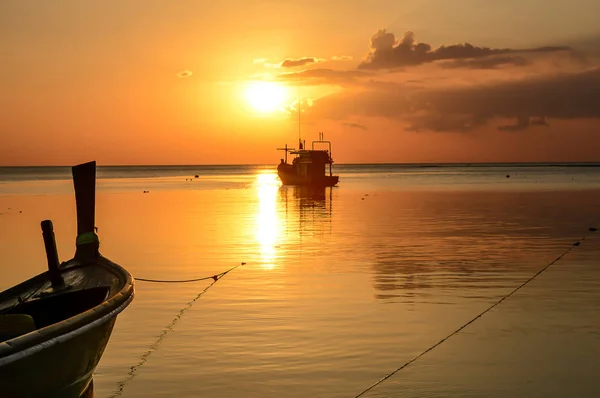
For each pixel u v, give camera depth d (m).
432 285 17.47
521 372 10.83
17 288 11.62
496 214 39.81
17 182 108.69
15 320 9.09
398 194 65.00
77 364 8.67
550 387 10.21
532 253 23.09
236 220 37.16
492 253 23.11
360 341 12.46
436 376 10.66
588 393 9.98
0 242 27.75
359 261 21.56
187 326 13.57
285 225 33.97
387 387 10.26
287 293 16.62
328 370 10.96
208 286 17.61
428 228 31.72
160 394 10.04
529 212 41.28
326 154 84.38
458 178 123.88
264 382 10.48
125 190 77.81
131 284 10.35
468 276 18.69
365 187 83.50
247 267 20.58
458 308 14.90
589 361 11.33
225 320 14.01
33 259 22.91
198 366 11.20
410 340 12.52
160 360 11.50
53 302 11.16
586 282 17.66
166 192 72.69
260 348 12.09
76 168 12.72
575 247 24.58
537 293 16.38
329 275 19.06
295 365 11.21
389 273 19.28
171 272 19.80
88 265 12.34
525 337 12.68
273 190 77.25
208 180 127.00
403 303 15.44
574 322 13.68
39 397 8.30
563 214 39.56
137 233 30.53
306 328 13.33
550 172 179.25
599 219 36.03
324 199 57.66
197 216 40.06
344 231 30.81
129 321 13.98
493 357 11.55
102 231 31.39
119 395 10.01
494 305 15.12
